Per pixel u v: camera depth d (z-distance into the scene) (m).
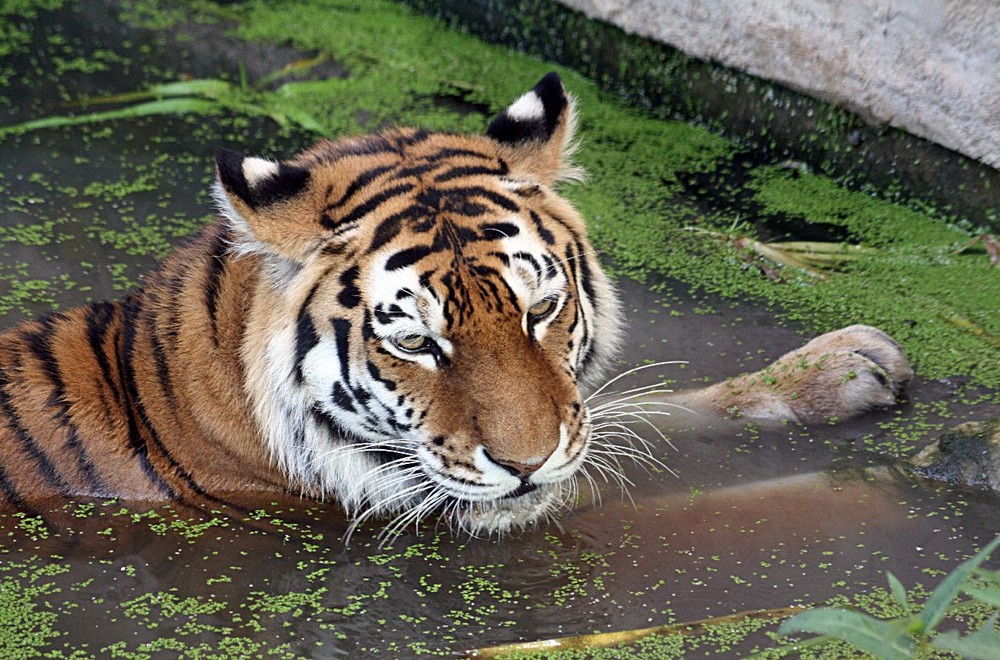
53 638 6.58
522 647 6.45
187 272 7.64
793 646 6.34
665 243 11.10
